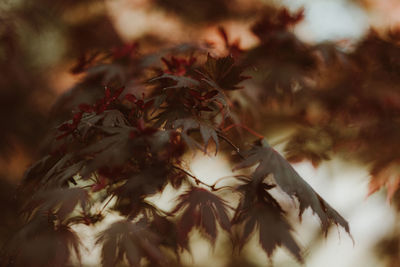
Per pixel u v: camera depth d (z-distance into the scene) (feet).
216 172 2.93
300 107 3.18
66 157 2.37
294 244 2.28
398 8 4.02
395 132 3.05
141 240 2.26
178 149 2.40
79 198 2.29
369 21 4.06
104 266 2.22
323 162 3.31
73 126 2.33
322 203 2.39
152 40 3.88
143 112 2.43
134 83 2.68
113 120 2.34
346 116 3.15
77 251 2.27
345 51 3.14
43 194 2.31
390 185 3.01
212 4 4.07
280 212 2.34
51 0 3.96
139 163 2.35
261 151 2.38
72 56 3.93
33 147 3.68
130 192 2.27
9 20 3.75
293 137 3.21
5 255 2.31
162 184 2.29
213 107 2.46
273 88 2.98
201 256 3.25
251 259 3.39
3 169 3.58
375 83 3.13
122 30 3.94
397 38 3.16
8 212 3.20
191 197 2.32
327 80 3.18
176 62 2.55
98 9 4.00
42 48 3.94
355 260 3.71
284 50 3.03
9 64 3.70
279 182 2.30
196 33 3.90
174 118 2.36
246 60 2.97
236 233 2.37
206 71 2.41
